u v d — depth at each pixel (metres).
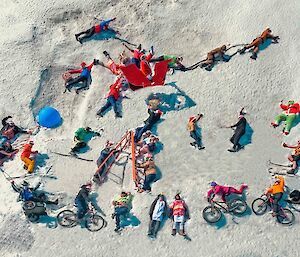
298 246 20.39
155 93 25.12
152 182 22.28
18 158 23.77
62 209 22.00
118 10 28.34
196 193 21.83
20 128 24.89
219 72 25.50
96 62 26.48
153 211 21.05
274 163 22.55
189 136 23.62
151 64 26.00
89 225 21.41
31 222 21.64
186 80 25.50
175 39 27.12
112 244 20.91
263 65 25.36
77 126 24.83
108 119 24.64
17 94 25.88
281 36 26.03
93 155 23.56
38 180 22.80
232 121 23.95
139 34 27.42
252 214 21.17
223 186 21.38
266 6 27.02
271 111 24.16
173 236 20.86
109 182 22.58
